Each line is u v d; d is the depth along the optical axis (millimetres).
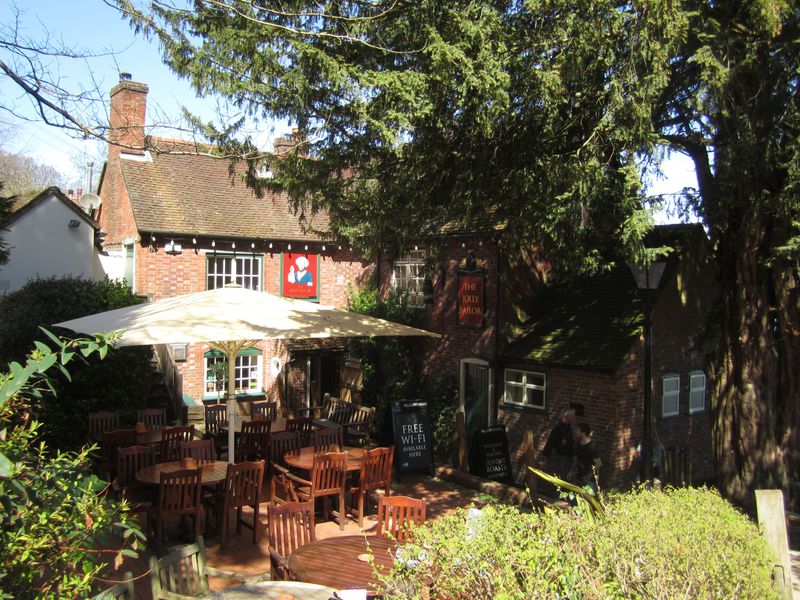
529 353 15516
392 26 8555
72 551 3051
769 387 10453
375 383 19328
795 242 8898
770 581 4852
